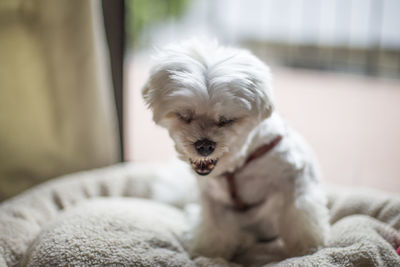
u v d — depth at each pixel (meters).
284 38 5.17
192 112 1.27
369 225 1.49
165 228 1.57
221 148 1.28
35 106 2.03
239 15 5.23
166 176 2.01
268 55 5.27
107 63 2.24
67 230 1.40
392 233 1.47
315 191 1.54
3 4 1.86
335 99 3.93
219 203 1.66
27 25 1.93
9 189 2.06
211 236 1.60
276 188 1.50
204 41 1.46
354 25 4.77
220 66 1.26
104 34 2.20
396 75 4.69
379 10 4.60
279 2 5.09
